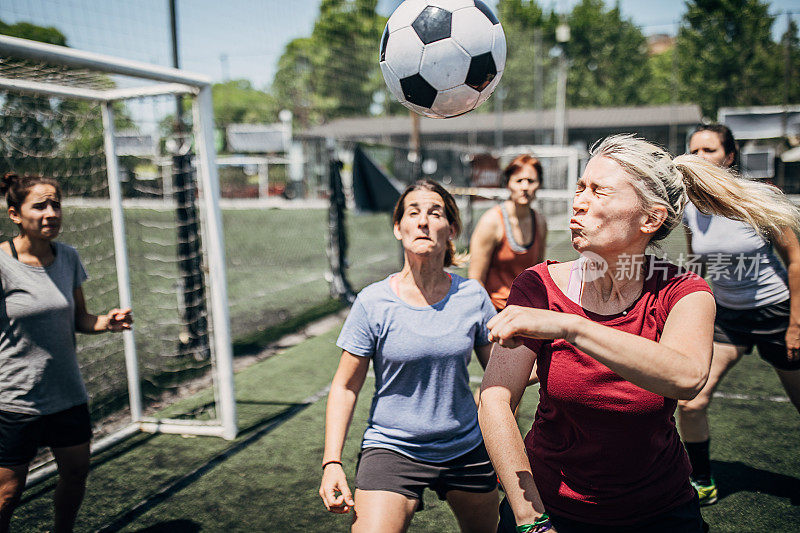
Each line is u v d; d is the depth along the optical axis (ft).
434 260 6.19
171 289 27.07
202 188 11.25
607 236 3.84
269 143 100.53
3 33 11.83
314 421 12.76
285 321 22.40
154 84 11.27
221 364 11.71
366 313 6.11
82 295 8.07
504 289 10.64
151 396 14.65
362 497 5.69
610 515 4.31
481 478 6.10
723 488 9.45
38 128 17.47
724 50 65.41
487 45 6.06
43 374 7.09
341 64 66.74
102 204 18.38
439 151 42.73
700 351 3.54
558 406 4.23
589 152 4.17
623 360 3.29
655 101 125.59
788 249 7.68
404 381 6.02
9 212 7.30
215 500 9.46
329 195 25.66
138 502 9.43
